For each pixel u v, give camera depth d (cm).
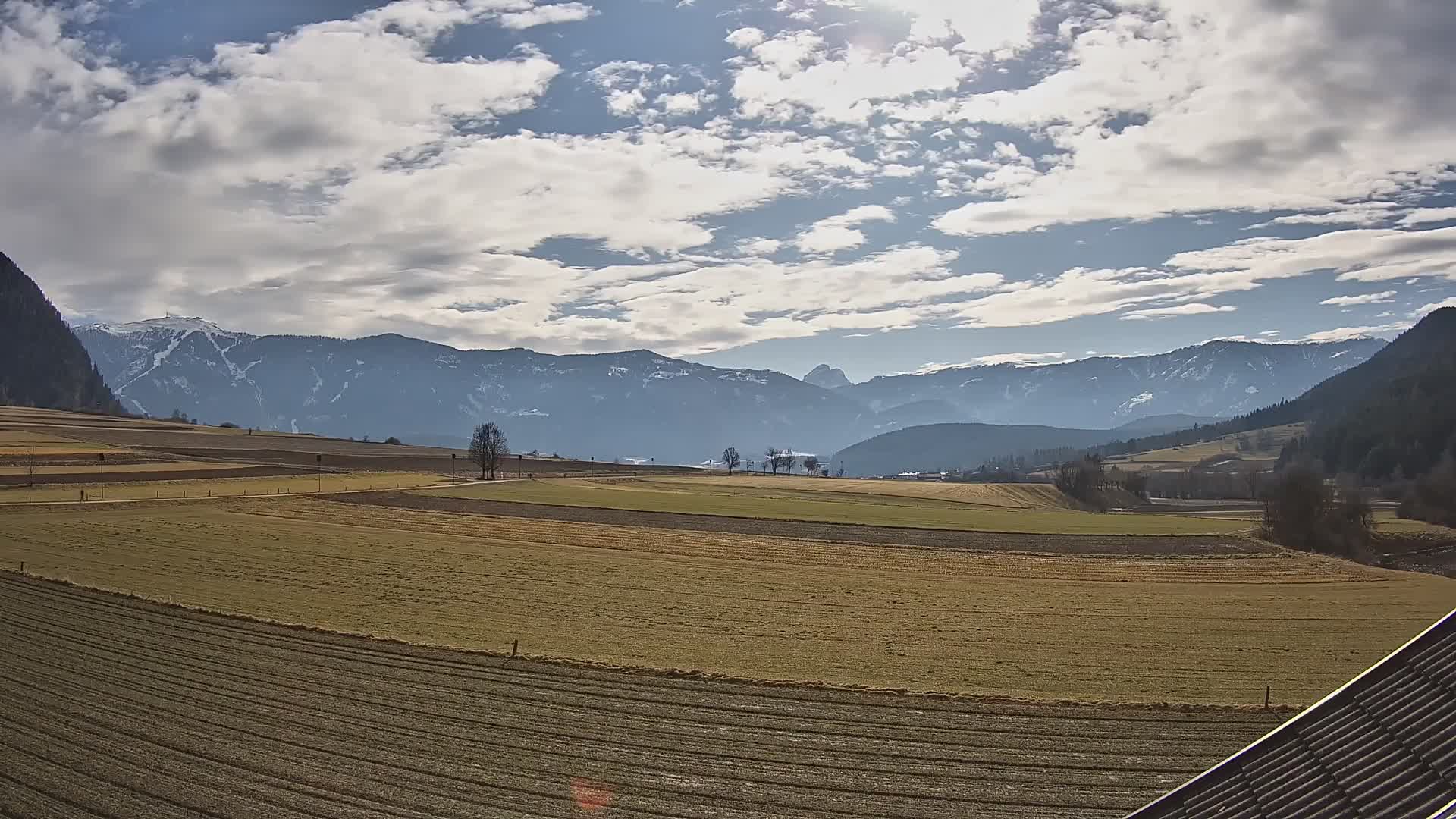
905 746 2931
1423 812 1172
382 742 2886
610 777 2656
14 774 2572
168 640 4069
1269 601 5675
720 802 2506
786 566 6850
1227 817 1391
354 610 4859
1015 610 5291
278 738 2903
